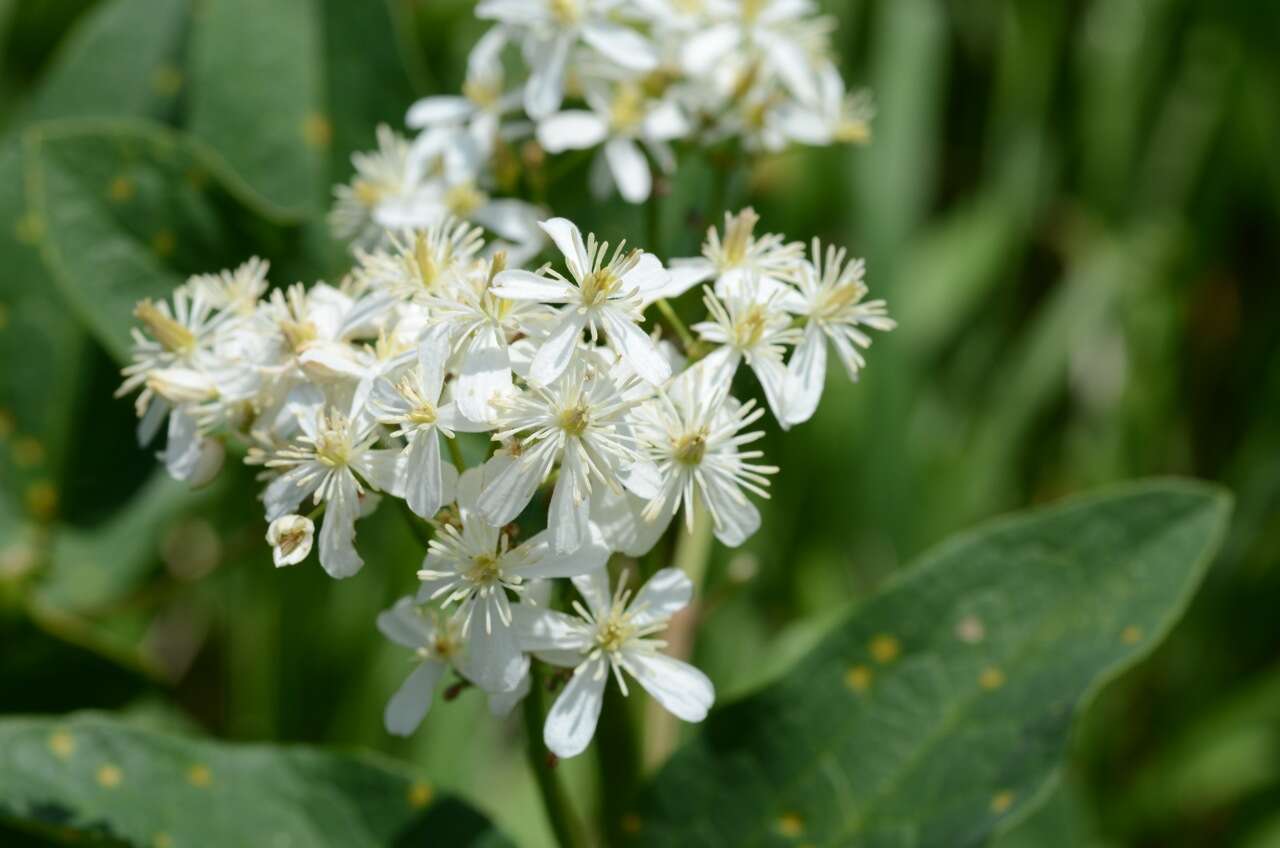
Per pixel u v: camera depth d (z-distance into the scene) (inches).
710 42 16.6
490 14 16.3
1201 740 21.4
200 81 17.9
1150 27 24.9
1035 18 25.0
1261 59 24.5
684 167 17.3
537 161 16.5
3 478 18.1
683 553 16.7
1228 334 25.0
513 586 14.1
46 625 17.6
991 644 15.7
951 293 24.0
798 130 16.9
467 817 15.9
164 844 15.5
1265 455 23.3
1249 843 21.0
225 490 19.6
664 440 14.3
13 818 15.4
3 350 18.0
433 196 16.4
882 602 15.8
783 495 21.9
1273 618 22.5
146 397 14.9
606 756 16.0
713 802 15.8
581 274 14.2
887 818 15.6
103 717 15.7
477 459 15.9
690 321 15.9
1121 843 21.5
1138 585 15.7
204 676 22.0
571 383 14.1
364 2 17.9
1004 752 15.5
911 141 22.7
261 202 17.2
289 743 19.6
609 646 14.3
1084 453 23.8
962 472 23.0
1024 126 25.2
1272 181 24.9
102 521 18.3
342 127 17.9
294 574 19.7
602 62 16.6
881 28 23.2
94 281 16.8
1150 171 25.4
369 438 14.3
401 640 14.6
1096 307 24.3
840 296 14.8
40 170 16.8
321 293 14.9
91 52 18.7
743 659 20.9
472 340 14.3
